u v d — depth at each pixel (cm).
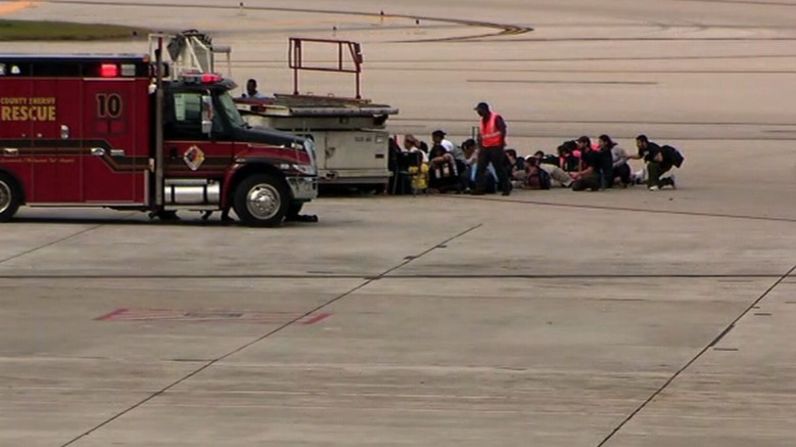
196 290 7081
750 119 17512
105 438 4378
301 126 10950
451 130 15812
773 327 6244
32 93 9200
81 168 9281
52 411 4725
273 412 4725
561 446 4303
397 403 4869
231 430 4484
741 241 8875
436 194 11456
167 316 6431
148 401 4878
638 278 7519
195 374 5303
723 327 6244
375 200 11019
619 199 11194
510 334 6081
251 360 5550
